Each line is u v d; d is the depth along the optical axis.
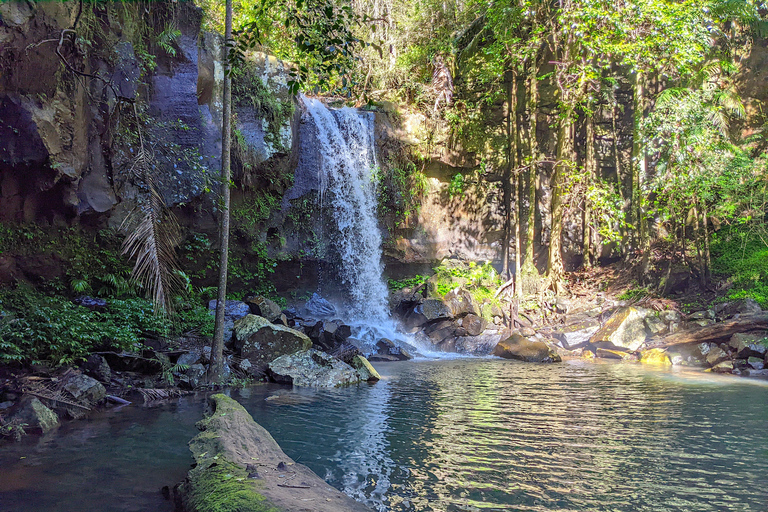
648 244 18.38
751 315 14.20
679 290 17.83
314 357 11.39
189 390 9.61
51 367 8.46
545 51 21.05
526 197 21.30
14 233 9.92
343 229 18.36
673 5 16.09
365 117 19.47
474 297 19.02
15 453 5.73
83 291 11.12
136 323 10.73
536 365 13.95
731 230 18.28
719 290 17.03
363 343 15.48
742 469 5.26
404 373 12.38
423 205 20.66
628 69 20.58
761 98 18.73
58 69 9.43
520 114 21.55
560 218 19.78
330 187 17.94
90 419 7.33
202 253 14.40
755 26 18.06
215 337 10.23
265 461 4.90
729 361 12.82
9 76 8.67
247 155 14.98
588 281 20.09
